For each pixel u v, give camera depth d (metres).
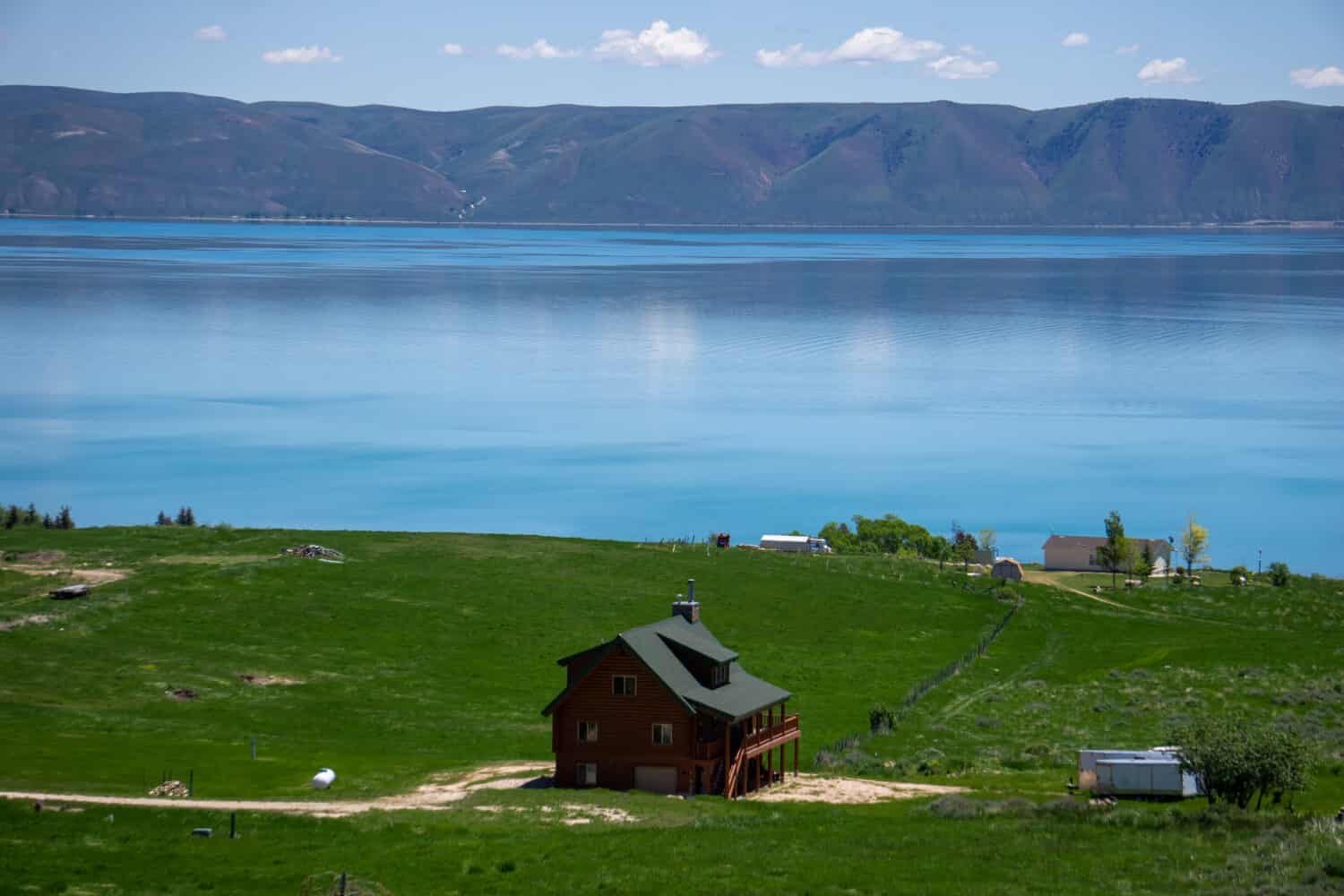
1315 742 138.88
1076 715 161.50
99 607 179.00
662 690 116.06
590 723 117.19
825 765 135.00
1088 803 109.50
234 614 182.75
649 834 98.56
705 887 86.25
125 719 139.62
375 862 90.50
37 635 166.00
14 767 114.75
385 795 112.19
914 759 137.88
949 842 96.56
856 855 93.44
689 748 115.69
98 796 106.38
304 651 171.12
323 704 151.25
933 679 181.38
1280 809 107.19
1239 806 108.06
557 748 117.62
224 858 90.44
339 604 192.38
